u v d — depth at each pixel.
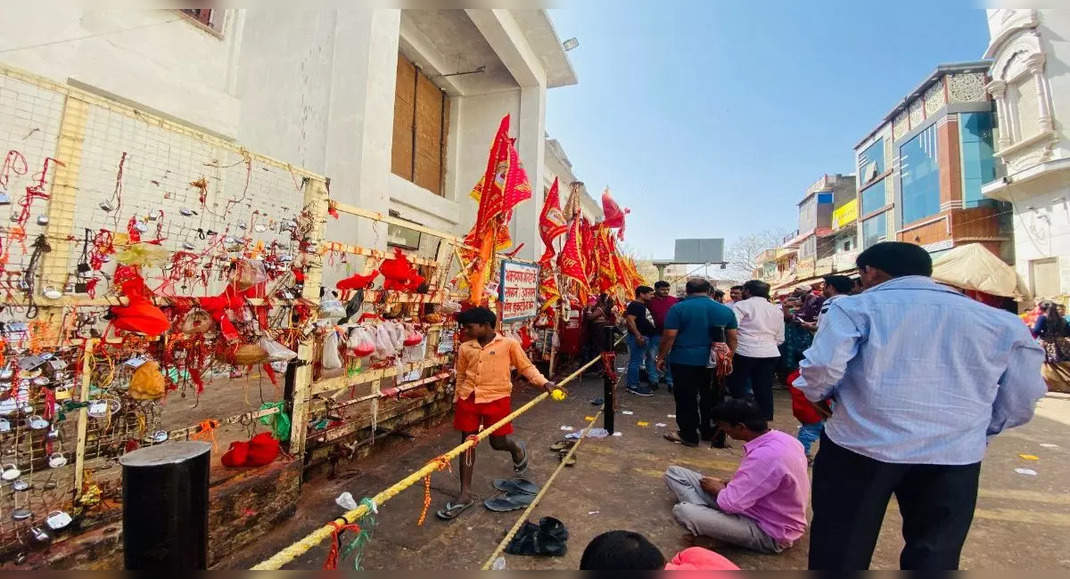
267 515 3.02
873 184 23.25
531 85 12.08
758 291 5.32
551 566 2.77
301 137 6.95
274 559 1.47
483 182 6.10
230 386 5.07
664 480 4.05
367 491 3.68
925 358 1.96
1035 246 14.19
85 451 2.59
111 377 2.52
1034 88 14.06
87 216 4.53
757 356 5.07
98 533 2.29
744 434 3.13
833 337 2.09
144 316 2.39
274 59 7.25
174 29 6.47
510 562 2.81
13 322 2.14
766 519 2.95
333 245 3.76
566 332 9.21
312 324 3.51
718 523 2.96
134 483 1.67
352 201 6.55
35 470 2.56
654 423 5.91
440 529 3.16
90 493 2.40
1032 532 3.22
